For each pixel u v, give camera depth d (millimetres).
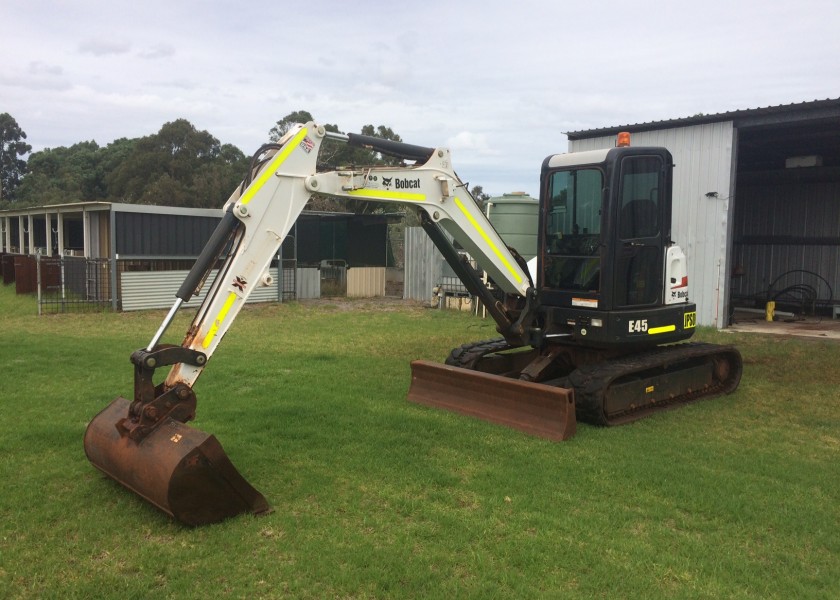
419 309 16812
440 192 6348
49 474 5047
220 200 39312
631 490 4852
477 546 4000
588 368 6668
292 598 3441
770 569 3770
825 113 11500
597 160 6707
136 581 3568
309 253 21984
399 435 6055
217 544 3988
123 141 59500
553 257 7133
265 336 12234
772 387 8281
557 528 4242
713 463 5477
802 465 5430
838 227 15695
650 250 7047
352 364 9453
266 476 5078
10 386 7840
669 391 7352
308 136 5367
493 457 5543
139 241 15648
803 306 15852
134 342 11109
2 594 3449
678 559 3844
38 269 14930
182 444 4184
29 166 60844
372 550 3906
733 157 12727
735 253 17469
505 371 8141
